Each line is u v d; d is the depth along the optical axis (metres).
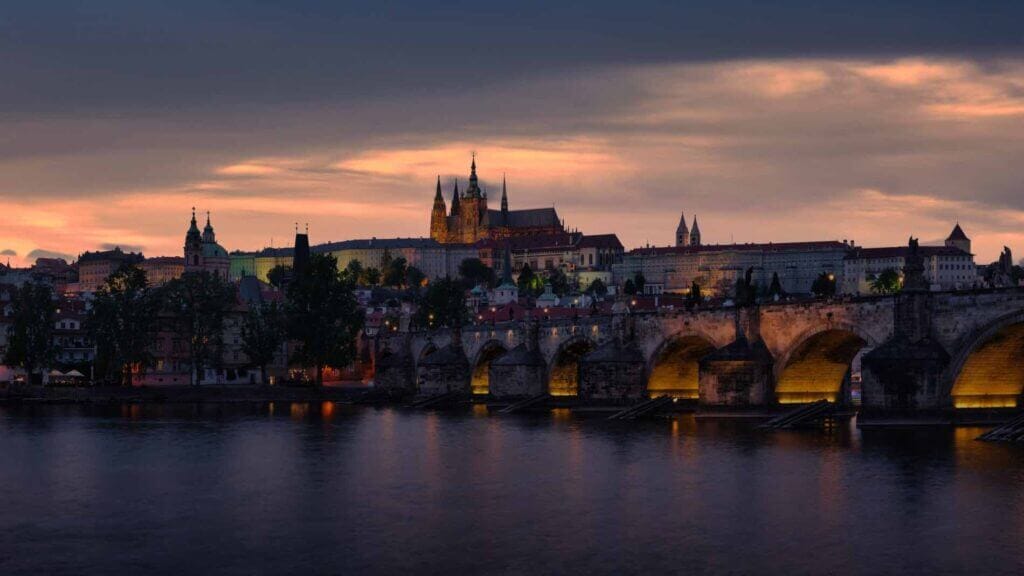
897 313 138.62
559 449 134.50
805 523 89.38
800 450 126.75
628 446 135.12
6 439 151.88
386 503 100.38
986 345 132.75
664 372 184.38
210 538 87.50
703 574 75.81
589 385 187.62
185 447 141.75
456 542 85.25
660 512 94.44
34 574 77.94
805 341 154.25
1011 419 132.38
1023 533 85.31
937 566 77.00
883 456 119.38
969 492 99.69
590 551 81.94
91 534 89.19
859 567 77.00
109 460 129.12
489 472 117.00
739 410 159.88
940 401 135.00
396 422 178.50
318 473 117.81
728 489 104.06
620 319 186.88
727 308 165.62
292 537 87.56
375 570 78.00
